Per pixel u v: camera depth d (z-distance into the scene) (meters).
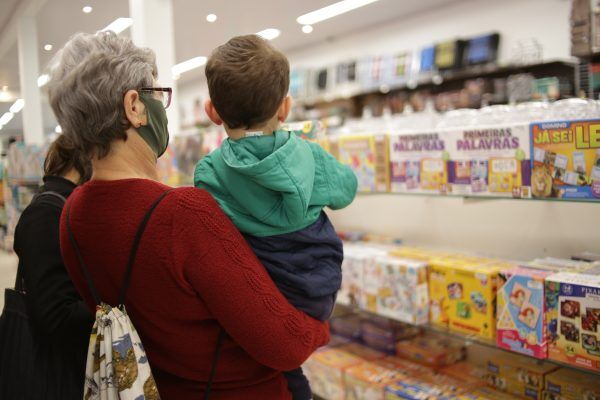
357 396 2.06
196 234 0.82
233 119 0.91
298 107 7.06
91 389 0.90
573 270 1.56
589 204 1.74
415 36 5.64
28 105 4.15
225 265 0.83
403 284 1.92
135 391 0.87
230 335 0.87
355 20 4.30
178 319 0.87
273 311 0.86
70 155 1.35
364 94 6.12
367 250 2.22
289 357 0.88
